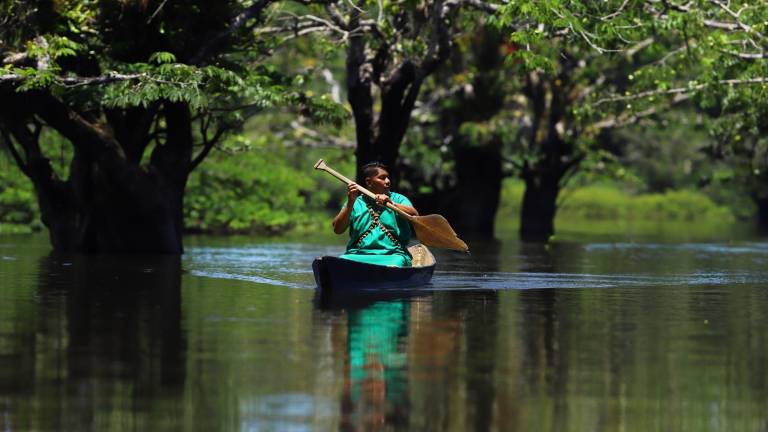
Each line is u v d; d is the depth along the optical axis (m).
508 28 40.56
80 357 17.00
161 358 16.97
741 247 52.03
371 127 45.00
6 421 13.28
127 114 39.06
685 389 15.05
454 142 68.75
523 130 72.00
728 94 45.44
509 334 19.50
